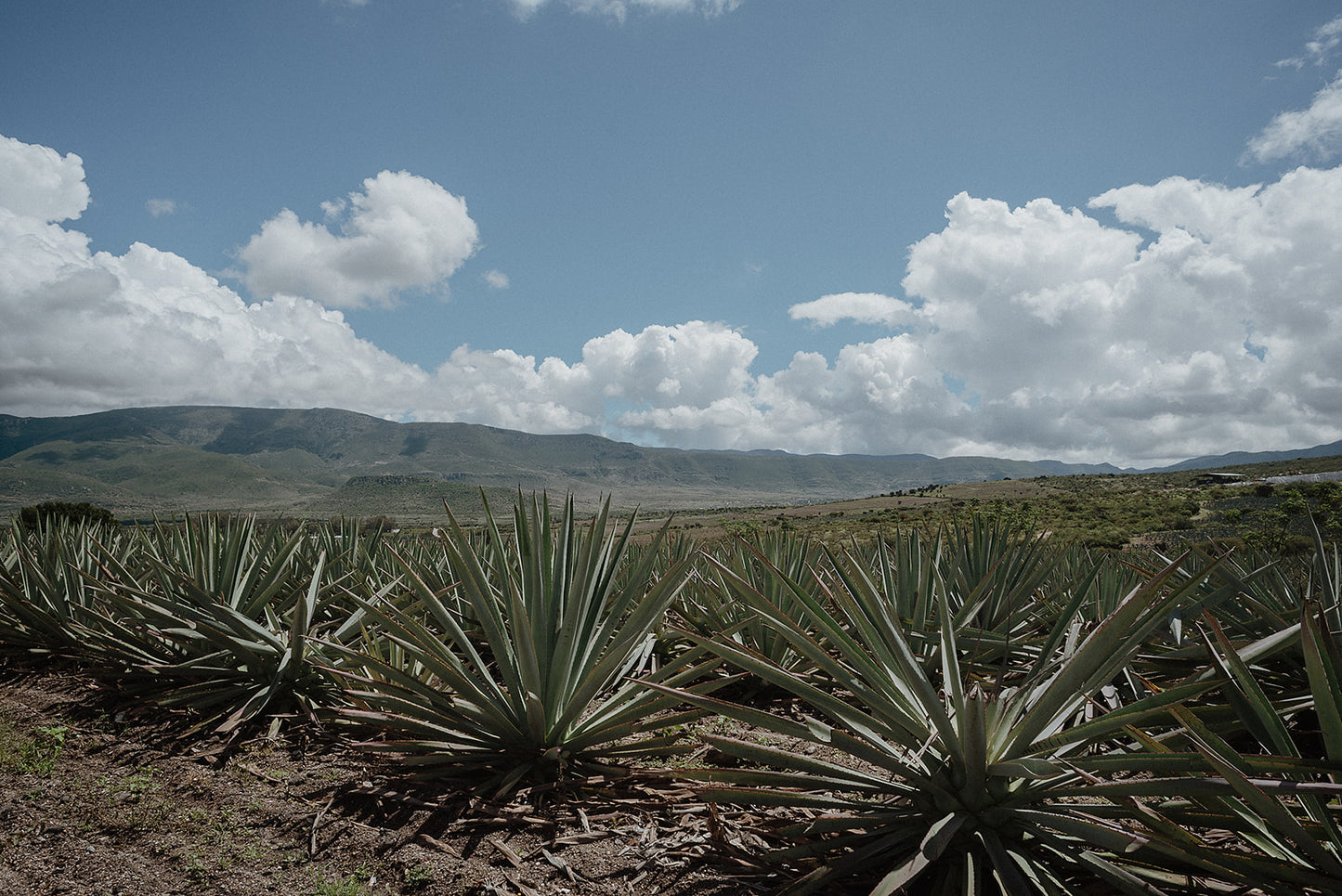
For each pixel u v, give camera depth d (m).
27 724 4.73
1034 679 3.02
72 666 6.12
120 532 9.94
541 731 3.68
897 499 135.38
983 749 2.48
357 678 4.06
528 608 3.92
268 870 3.01
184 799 3.65
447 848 3.10
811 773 2.96
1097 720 2.53
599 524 3.95
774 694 5.29
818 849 2.76
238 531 6.10
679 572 3.74
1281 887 2.19
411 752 3.86
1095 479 133.00
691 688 3.71
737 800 2.94
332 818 3.41
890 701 2.83
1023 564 6.19
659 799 3.52
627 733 3.73
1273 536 13.89
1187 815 2.59
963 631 4.98
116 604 5.82
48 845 3.23
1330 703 2.18
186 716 4.82
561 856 3.02
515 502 4.02
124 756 4.21
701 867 2.92
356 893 2.82
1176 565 2.21
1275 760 2.31
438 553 7.62
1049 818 2.47
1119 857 2.59
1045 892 2.43
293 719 4.78
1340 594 4.22
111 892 2.88
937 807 2.76
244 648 4.91
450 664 3.88
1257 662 3.93
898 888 2.30
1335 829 2.29
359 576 6.28
